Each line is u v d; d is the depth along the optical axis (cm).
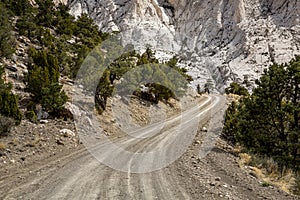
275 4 12519
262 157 1459
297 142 1531
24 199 611
